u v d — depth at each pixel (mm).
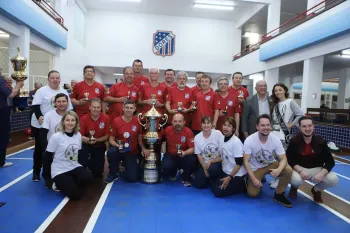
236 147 3291
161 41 15008
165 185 3816
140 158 4383
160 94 4594
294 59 9445
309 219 2773
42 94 3658
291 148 3303
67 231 2363
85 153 3781
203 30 15336
